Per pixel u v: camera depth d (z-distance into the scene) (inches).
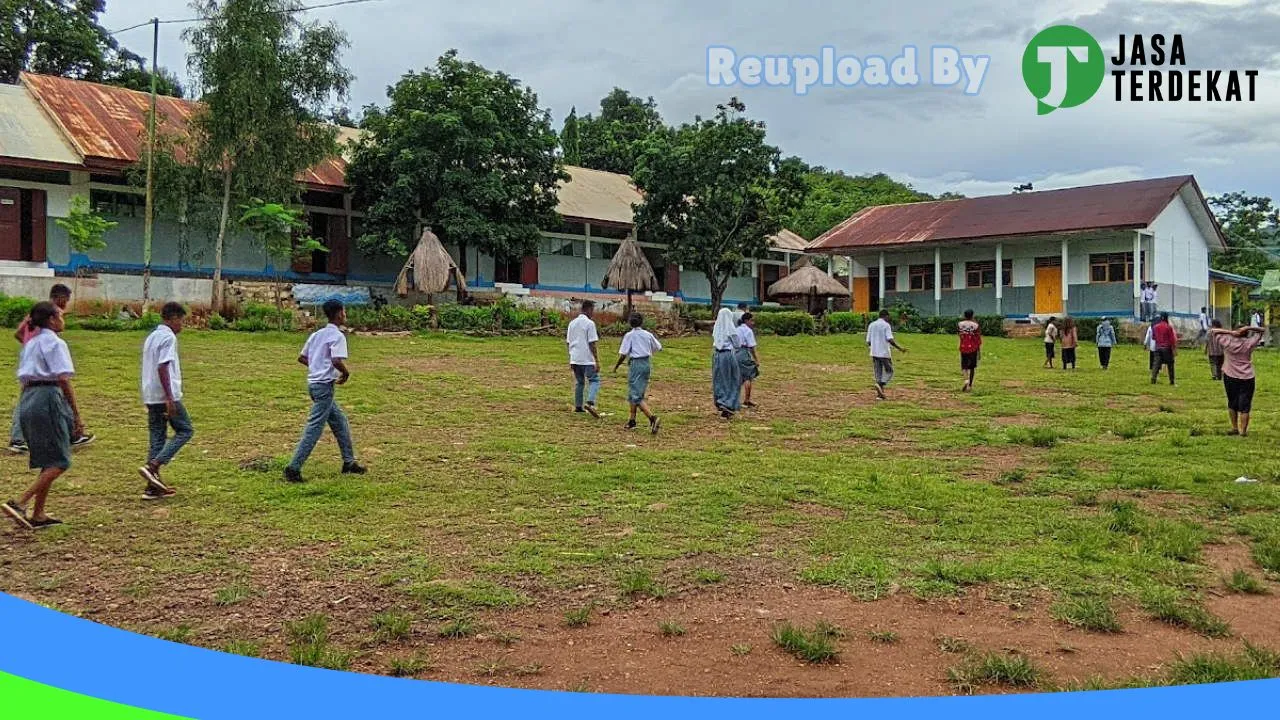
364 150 1069.8
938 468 386.9
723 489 333.4
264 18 882.1
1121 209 1268.5
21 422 271.0
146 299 864.9
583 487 337.1
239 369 625.6
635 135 1910.7
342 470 356.8
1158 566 245.1
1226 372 484.4
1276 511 308.8
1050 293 1328.7
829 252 1461.6
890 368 645.3
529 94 1122.7
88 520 281.3
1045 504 317.7
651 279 1127.6
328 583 229.1
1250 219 2059.5
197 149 901.2
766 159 1215.6
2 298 775.1
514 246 1098.1
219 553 251.8
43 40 1307.8
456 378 642.8
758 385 700.0
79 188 935.0
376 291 1107.3
